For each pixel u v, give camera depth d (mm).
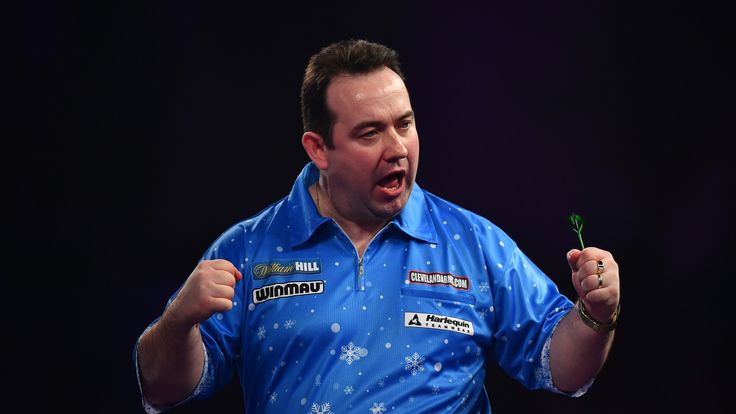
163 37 22875
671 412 22062
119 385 21734
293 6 23234
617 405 22156
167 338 9273
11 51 22250
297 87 23281
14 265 22078
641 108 22984
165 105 22906
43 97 22406
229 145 23078
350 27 23312
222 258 10227
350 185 9914
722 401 21922
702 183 22719
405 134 9820
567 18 23047
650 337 22469
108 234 22484
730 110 22766
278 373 9703
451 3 23203
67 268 22203
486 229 10328
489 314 10023
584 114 23078
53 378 21625
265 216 10477
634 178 22906
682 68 22891
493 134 23156
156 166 22766
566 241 22828
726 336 22234
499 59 23203
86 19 22516
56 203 22406
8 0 22094
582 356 9406
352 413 9391
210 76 23078
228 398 22141
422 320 9734
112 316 22094
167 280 22453
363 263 9953
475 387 9906
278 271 10023
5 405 21281
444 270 10039
